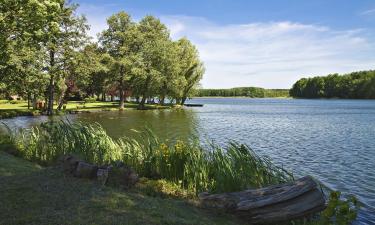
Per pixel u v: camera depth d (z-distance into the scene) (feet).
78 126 50.19
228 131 117.70
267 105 377.71
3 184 29.91
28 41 100.42
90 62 176.86
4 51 99.04
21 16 83.56
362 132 117.19
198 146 41.32
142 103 246.06
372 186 49.14
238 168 34.65
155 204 27.61
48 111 163.94
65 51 162.71
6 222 22.00
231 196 28.76
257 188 31.55
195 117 176.96
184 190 35.63
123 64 217.97
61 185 29.86
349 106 336.08
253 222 27.61
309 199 27.81
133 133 102.42
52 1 85.05
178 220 24.36
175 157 39.09
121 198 27.78
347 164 64.44
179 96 284.00
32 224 21.85
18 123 120.47
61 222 22.22
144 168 40.81
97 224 22.15
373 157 71.26
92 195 27.84
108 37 228.02
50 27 91.35
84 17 164.86
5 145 52.49
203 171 36.27
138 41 227.81
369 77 588.09
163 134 104.06
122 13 225.97
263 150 80.74
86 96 301.63
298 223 28.66
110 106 240.32
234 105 372.99
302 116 197.88
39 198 26.55
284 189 28.17
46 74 145.89
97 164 36.83
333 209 22.41
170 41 265.75
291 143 91.86
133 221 23.07
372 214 36.70
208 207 29.27
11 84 139.13
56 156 44.78
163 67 242.99
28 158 46.75
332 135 109.09
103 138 45.44
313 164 64.75
